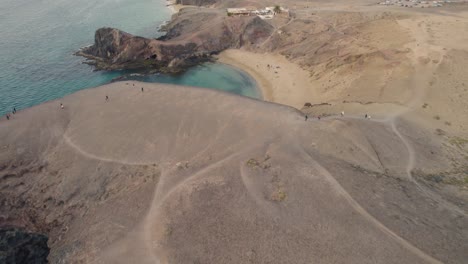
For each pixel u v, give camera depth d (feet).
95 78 355.77
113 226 160.35
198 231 144.25
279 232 138.62
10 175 200.03
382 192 159.22
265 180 167.22
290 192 158.10
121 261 140.56
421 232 136.15
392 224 139.64
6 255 152.05
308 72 337.72
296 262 126.72
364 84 283.59
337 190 157.48
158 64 383.86
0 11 571.69
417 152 199.93
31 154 212.84
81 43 442.09
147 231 151.64
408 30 347.56
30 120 244.01
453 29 344.28
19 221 180.45
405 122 228.84
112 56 394.73
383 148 199.11
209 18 471.62
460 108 241.55
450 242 131.95
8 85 338.34
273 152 189.16
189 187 169.48
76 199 185.88
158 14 564.71
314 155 185.68
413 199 156.76
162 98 262.67
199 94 266.77
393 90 265.54
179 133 217.56
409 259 124.57
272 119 225.76
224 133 213.25
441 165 191.01
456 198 163.32
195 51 402.52
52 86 338.13
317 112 260.62
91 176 195.21
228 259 131.03
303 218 144.15
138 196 174.50
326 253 128.77
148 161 198.29
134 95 270.26
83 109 255.50
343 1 532.73
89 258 147.95
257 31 418.51
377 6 476.95
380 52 306.14
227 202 156.04
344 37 366.84
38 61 391.45
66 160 207.10
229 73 361.10
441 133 220.84
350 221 141.28
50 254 160.56
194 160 192.54
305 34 404.36
